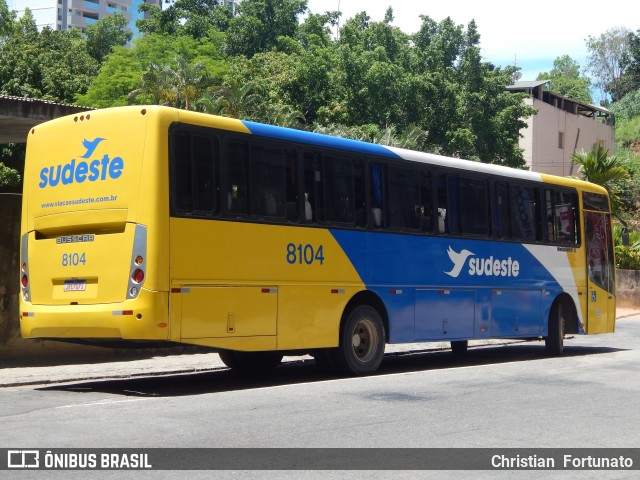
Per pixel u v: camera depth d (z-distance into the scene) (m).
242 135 11.85
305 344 12.54
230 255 11.53
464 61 58.56
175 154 11.01
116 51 62.69
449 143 55.91
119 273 10.88
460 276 15.37
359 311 13.50
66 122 11.70
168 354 16.78
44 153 11.90
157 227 10.73
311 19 70.06
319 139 13.00
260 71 60.38
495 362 16.66
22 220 12.12
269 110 52.91
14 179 41.38
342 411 9.63
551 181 17.81
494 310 16.09
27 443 7.65
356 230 13.45
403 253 14.24
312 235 12.72
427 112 57.50
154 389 11.92
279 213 12.27
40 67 54.22
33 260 11.85
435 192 14.98
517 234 16.77
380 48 57.22
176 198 10.95
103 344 11.45
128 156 10.98
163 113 10.95
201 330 11.12
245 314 11.70
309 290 12.62
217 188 11.45
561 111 69.62
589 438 8.27
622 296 39.03
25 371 13.46
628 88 109.06
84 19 155.25
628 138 87.19
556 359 16.91
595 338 24.08
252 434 8.19
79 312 11.11
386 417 9.25
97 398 10.79
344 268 13.20
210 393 11.18
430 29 61.56
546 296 17.42
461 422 9.02
